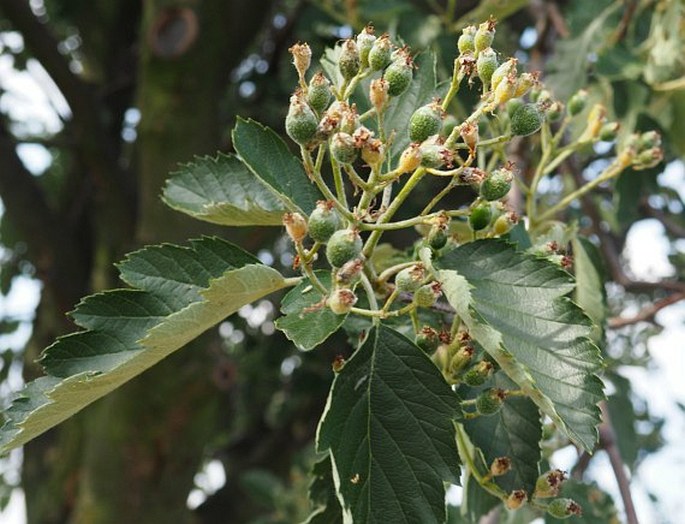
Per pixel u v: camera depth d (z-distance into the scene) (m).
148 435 1.36
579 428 0.51
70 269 1.76
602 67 0.88
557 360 0.52
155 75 1.34
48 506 1.69
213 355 1.39
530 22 1.51
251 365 1.87
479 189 0.54
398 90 0.53
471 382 0.55
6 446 0.51
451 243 0.56
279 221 0.57
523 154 0.85
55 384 0.53
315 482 0.58
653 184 0.87
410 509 0.52
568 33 0.98
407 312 0.56
